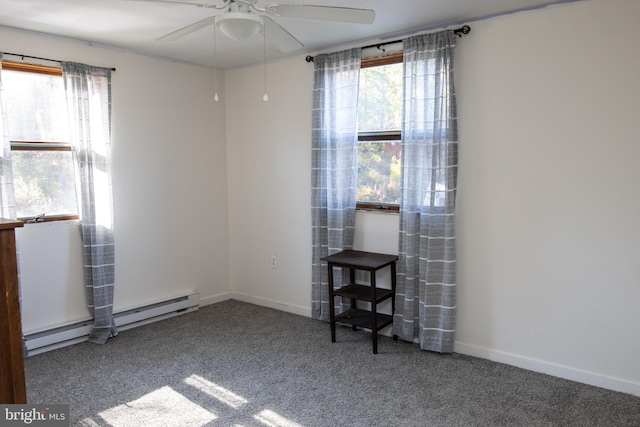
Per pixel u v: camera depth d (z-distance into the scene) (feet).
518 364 10.21
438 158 10.53
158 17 9.87
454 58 10.46
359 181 12.50
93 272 11.87
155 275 13.73
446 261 10.60
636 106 8.59
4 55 10.45
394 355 10.93
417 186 11.03
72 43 11.55
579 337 9.47
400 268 11.48
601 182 9.02
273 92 14.08
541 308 9.86
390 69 11.63
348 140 12.14
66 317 11.77
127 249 13.01
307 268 13.93
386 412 8.44
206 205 15.02
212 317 13.91
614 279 9.03
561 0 9.05
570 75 9.18
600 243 9.12
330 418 8.26
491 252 10.39
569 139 9.29
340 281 12.60
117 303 12.85
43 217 11.28
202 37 11.48
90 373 10.12
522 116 9.78
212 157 15.10
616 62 8.70
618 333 9.05
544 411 8.40
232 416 8.36
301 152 13.66
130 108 12.82
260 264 15.10
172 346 11.64
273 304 14.82
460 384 9.46
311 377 9.87
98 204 11.94
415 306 11.35
